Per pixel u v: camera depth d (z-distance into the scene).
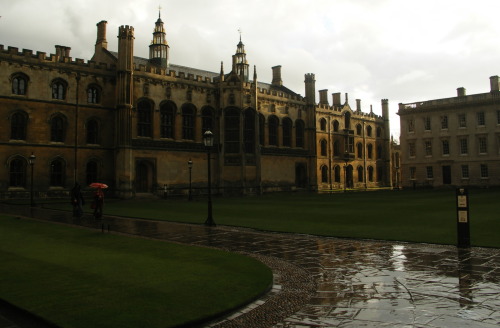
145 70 47.84
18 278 8.66
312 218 21.41
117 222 20.58
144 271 9.31
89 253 11.62
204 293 7.58
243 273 9.16
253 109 55.28
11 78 39.91
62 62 43.06
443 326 6.10
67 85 43.28
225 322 6.42
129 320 6.18
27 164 40.47
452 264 10.12
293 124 63.31
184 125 51.31
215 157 53.22
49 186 41.69
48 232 16.39
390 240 13.88
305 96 66.44
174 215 24.09
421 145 75.62
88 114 44.53
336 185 72.38
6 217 22.61
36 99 41.16
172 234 16.09
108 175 45.62
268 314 6.77
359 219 20.52
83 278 8.65
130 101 45.25
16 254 11.45
